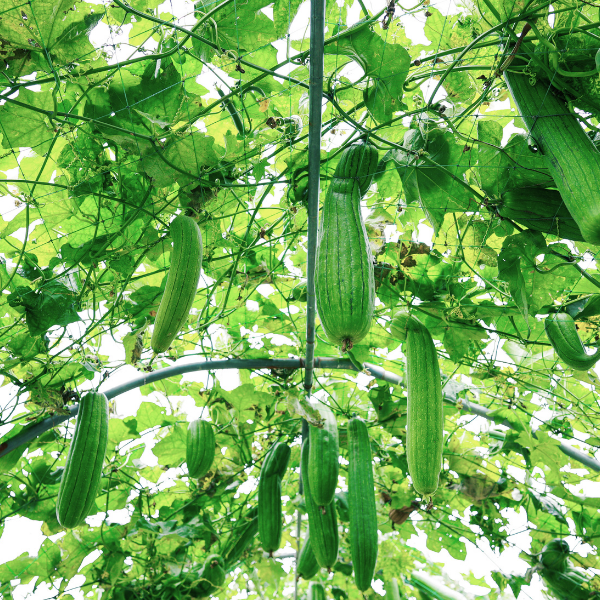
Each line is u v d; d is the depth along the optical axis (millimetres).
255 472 4531
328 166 2885
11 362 3113
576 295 2893
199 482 4324
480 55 2367
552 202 2418
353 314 2070
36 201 2643
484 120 2367
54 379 3340
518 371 3750
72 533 4152
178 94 2375
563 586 4250
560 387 3898
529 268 2740
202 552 4945
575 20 2021
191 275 2293
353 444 3252
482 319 3447
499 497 4480
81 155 2557
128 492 4215
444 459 4414
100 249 2846
